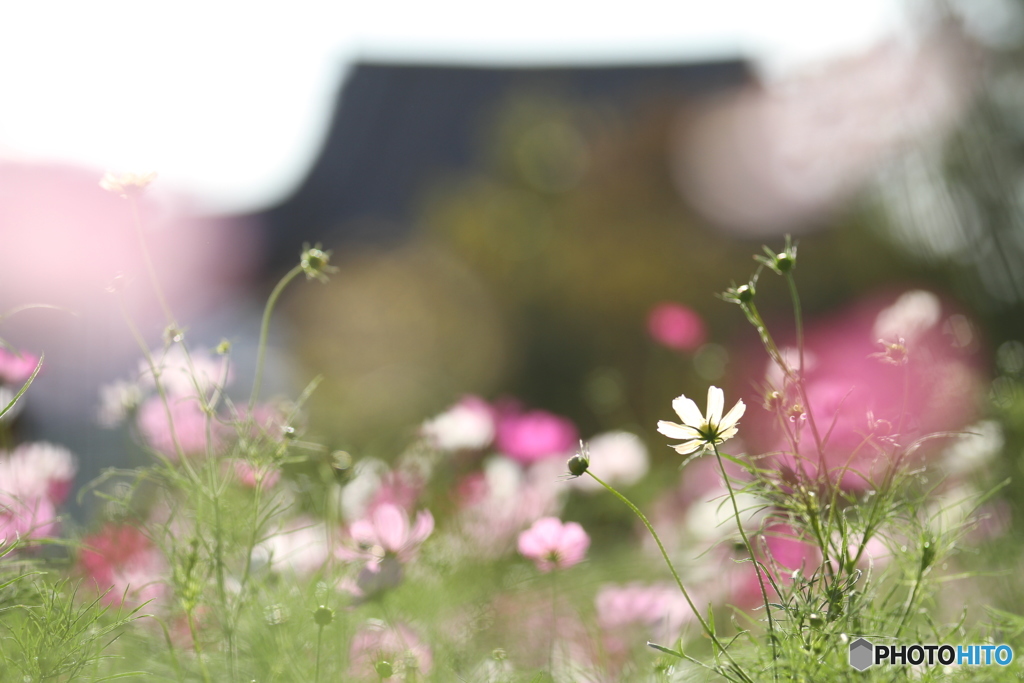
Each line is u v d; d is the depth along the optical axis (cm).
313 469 273
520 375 751
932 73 385
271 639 231
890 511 218
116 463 269
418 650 236
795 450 216
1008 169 366
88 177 301
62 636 219
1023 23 378
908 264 544
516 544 290
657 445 471
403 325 717
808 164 628
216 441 254
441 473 296
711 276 744
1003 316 349
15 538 225
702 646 245
